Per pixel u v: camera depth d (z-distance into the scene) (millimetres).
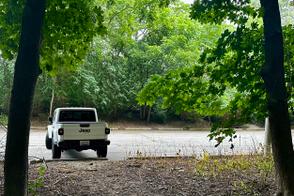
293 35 8102
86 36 8016
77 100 32969
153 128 33219
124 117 35438
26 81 5770
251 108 7992
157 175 10781
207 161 12359
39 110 33188
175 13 17438
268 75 7070
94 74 32906
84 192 8914
